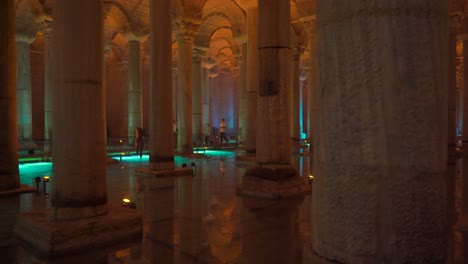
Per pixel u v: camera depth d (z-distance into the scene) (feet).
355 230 7.70
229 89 120.26
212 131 111.45
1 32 24.71
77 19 14.73
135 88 63.31
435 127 7.52
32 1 49.67
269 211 20.33
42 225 14.39
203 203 22.39
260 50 25.82
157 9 33.27
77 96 14.93
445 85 7.76
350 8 7.66
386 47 7.34
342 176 7.89
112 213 16.14
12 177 25.59
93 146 15.39
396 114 7.34
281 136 25.54
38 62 80.18
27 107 57.72
